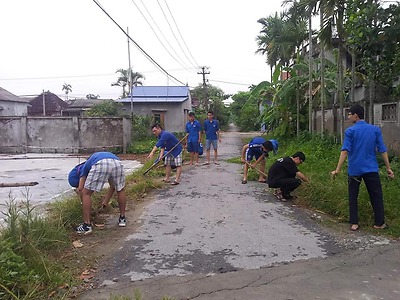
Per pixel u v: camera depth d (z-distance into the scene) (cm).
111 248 425
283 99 1544
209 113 1148
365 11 734
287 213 564
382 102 819
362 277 345
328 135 1148
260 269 365
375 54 771
